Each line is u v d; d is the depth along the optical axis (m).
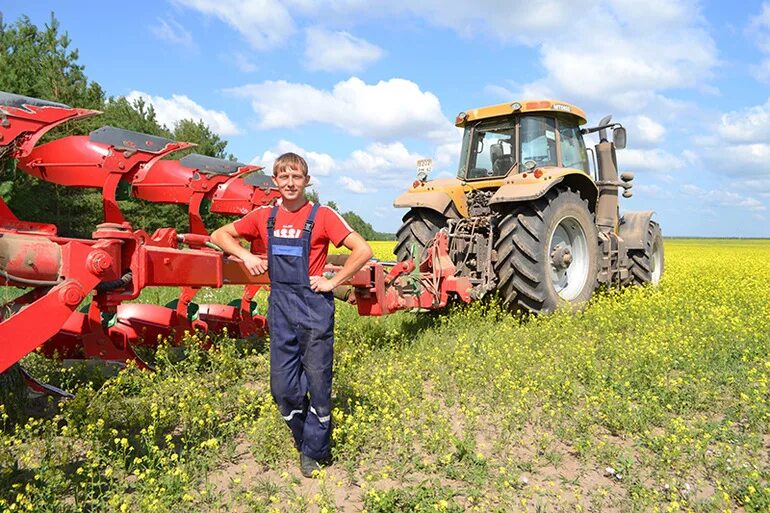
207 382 4.68
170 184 5.34
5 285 3.13
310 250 3.30
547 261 6.91
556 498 3.13
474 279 6.89
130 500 2.89
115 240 3.34
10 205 14.89
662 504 3.05
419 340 6.04
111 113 21.25
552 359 5.36
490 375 4.93
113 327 4.82
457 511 2.88
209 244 4.72
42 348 4.83
